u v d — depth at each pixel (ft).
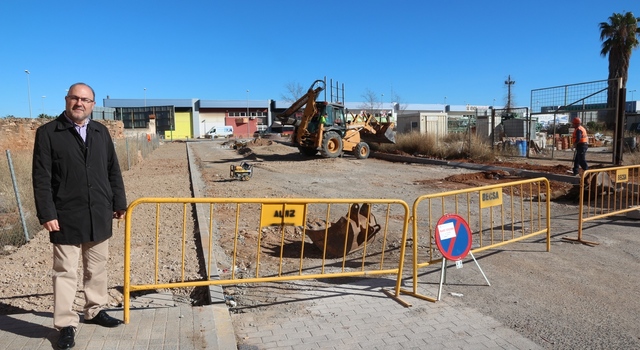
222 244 22.91
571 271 18.76
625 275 18.20
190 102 262.67
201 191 41.27
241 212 31.19
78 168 11.28
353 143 74.18
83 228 11.38
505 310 14.89
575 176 43.37
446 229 16.30
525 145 72.13
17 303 15.07
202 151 113.19
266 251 22.15
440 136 85.10
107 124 92.12
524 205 33.45
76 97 11.14
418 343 12.58
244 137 245.04
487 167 55.42
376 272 16.20
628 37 109.81
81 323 12.62
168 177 53.83
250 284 17.39
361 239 21.94
